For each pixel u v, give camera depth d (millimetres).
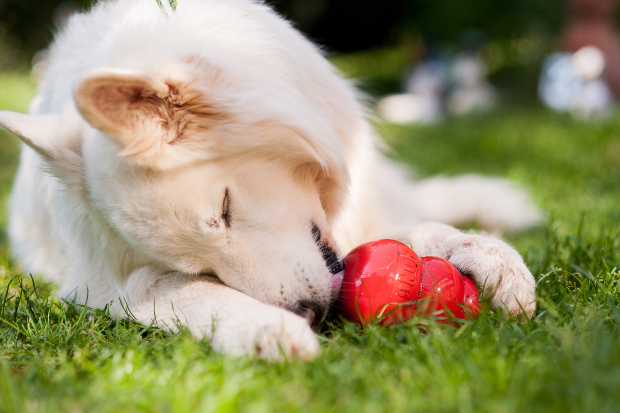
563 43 2617
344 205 776
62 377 576
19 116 712
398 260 645
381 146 936
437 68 3389
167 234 661
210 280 695
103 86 595
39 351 653
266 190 679
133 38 689
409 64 4434
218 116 648
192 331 644
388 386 535
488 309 653
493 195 1089
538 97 3061
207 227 655
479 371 546
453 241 723
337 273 692
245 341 593
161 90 621
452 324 635
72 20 871
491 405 506
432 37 3893
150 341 655
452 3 3836
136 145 625
